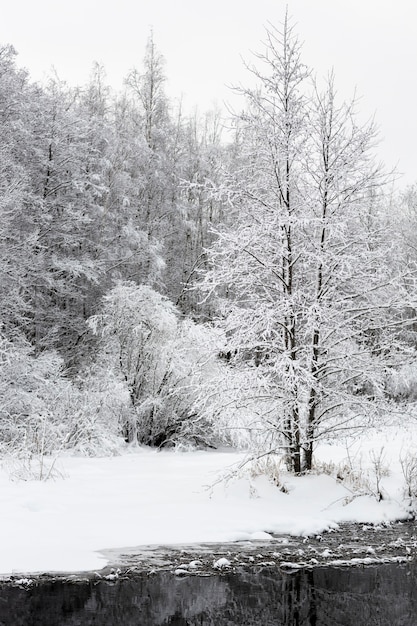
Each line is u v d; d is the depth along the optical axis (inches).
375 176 448.1
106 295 892.6
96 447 661.3
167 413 795.4
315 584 291.0
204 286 451.2
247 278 449.1
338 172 447.5
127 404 765.3
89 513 376.5
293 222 432.8
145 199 1155.9
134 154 1125.1
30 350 763.4
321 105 448.8
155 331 818.2
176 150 1262.3
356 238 442.3
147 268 1077.1
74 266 888.3
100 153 1071.6
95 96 1177.4
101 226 1023.0
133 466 563.2
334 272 441.7
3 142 865.5
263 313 433.7
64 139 957.2
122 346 813.9
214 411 435.5
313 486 437.7
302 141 448.1
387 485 460.8
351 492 435.8
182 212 1180.5
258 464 459.5
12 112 899.4
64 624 236.2
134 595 267.3
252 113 453.7
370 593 281.4
